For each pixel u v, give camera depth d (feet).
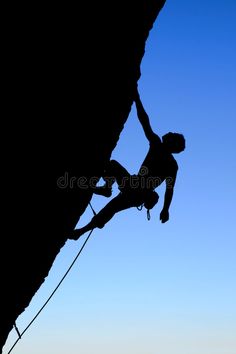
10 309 18.24
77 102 15.12
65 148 15.40
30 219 15.78
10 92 14.02
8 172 14.52
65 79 14.70
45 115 14.58
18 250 16.24
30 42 14.10
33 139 14.57
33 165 14.85
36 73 14.23
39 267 17.83
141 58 17.17
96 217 20.95
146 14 16.47
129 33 15.92
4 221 15.20
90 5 14.75
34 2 14.07
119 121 17.12
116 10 15.33
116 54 15.70
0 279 16.65
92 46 15.01
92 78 15.26
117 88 16.24
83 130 15.67
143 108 20.42
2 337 19.27
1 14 13.85
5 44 13.91
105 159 17.74
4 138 14.17
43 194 15.64
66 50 14.57
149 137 21.20
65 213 17.13
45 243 17.16
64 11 14.38
